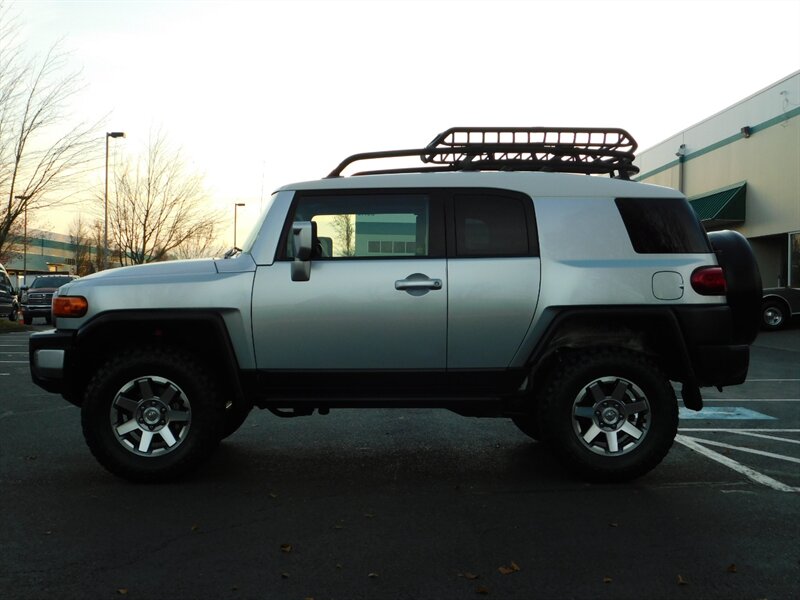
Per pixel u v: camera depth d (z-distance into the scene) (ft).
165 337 17.28
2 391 31.71
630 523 13.91
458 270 16.57
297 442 21.36
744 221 77.82
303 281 16.55
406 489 16.35
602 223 16.99
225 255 18.24
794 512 14.55
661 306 16.61
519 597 10.68
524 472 17.84
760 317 17.48
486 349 16.57
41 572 11.58
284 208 17.11
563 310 16.49
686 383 16.97
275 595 10.76
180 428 16.96
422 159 19.69
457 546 12.72
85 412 16.44
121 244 107.14
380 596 10.73
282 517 14.34
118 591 10.87
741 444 21.20
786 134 69.67
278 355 16.55
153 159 105.70
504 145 18.65
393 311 16.46
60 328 17.07
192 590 10.93
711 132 85.15
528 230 16.90
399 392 16.78
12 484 16.70
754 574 11.44
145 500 15.46
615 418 16.47
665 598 10.62
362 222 16.99
